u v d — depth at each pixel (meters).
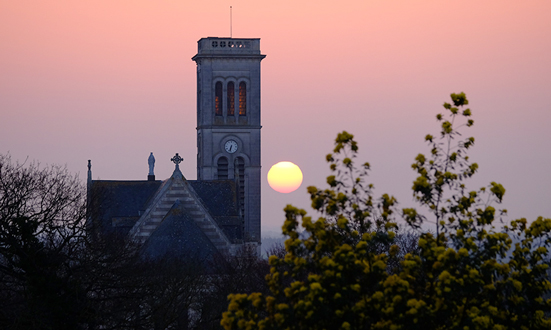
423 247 77.75
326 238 74.00
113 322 188.12
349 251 73.69
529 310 77.69
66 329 160.38
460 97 80.56
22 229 160.50
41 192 189.38
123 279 185.50
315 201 73.81
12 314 158.88
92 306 172.00
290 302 76.19
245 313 74.69
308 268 75.50
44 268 160.00
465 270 75.38
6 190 171.75
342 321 72.00
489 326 73.69
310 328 72.12
